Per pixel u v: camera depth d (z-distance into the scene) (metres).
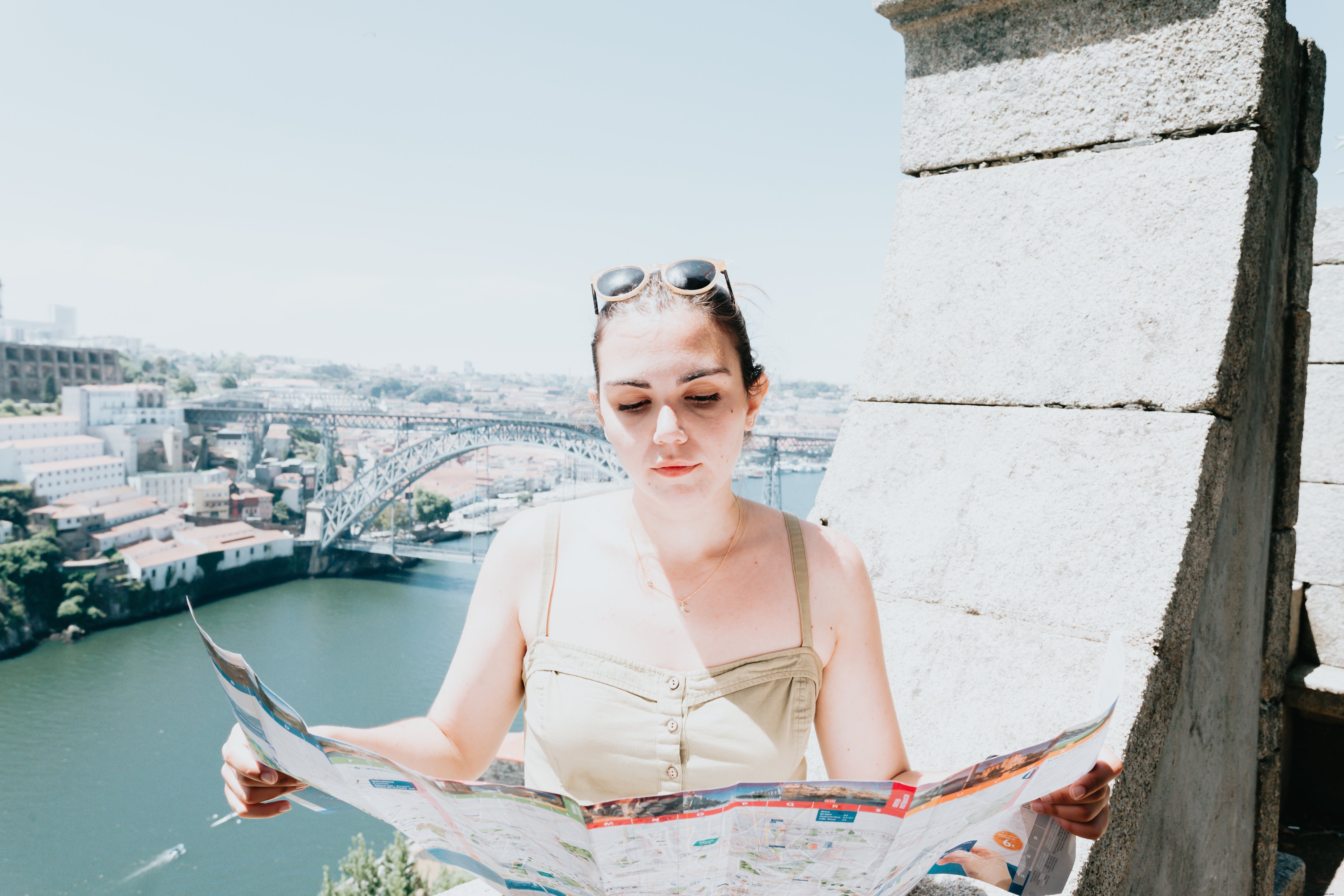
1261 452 1.93
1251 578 1.96
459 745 1.04
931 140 2.10
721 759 0.94
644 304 0.89
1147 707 1.46
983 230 1.99
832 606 1.00
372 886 18.41
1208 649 1.73
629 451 0.93
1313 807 3.34
